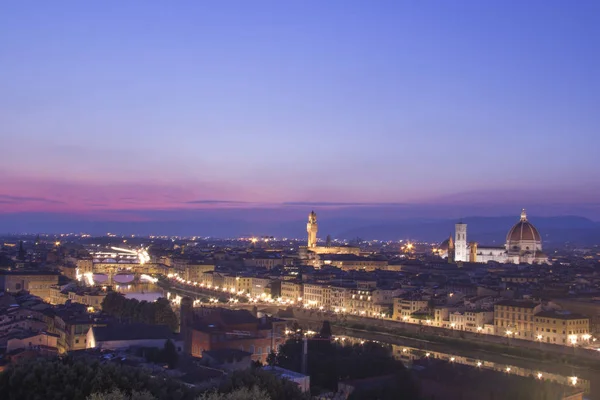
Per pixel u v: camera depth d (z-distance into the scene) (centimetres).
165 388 17512
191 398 17450
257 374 18625
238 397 15800
